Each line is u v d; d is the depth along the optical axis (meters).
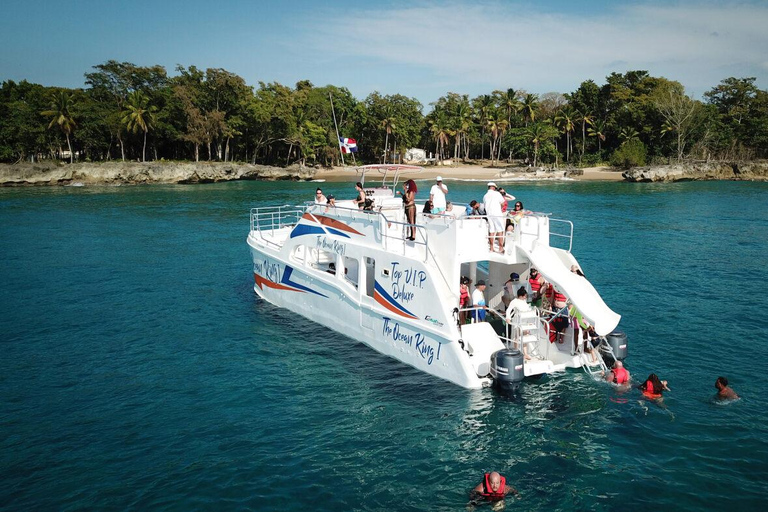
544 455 11.04
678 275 26.72
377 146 127.00
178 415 12.97
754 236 38.41
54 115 94.81
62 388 14.54
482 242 14.41
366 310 16.52
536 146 118.81
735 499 9.55
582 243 36.28
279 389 14.18
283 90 114.69
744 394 13.61
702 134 110.94
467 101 140.50
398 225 15.53
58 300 23.17
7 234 41.00
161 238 39.12
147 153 110.88
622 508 9.38
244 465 10.84
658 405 13.02
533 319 14.33
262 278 22.17
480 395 13.39
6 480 10.44
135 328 19.38
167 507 9.59
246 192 76.56
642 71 125.94
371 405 13.19
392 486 10.12
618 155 111.88
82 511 9.51
